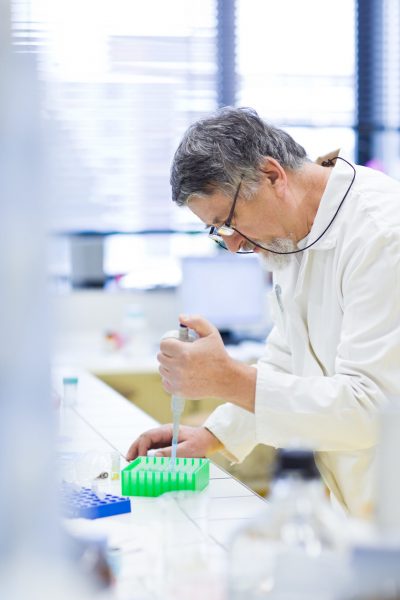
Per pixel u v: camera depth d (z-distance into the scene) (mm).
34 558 692
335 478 1726
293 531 801
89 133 4449
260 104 4652
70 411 2348
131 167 4500
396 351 1548
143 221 4535
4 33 724
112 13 4406
